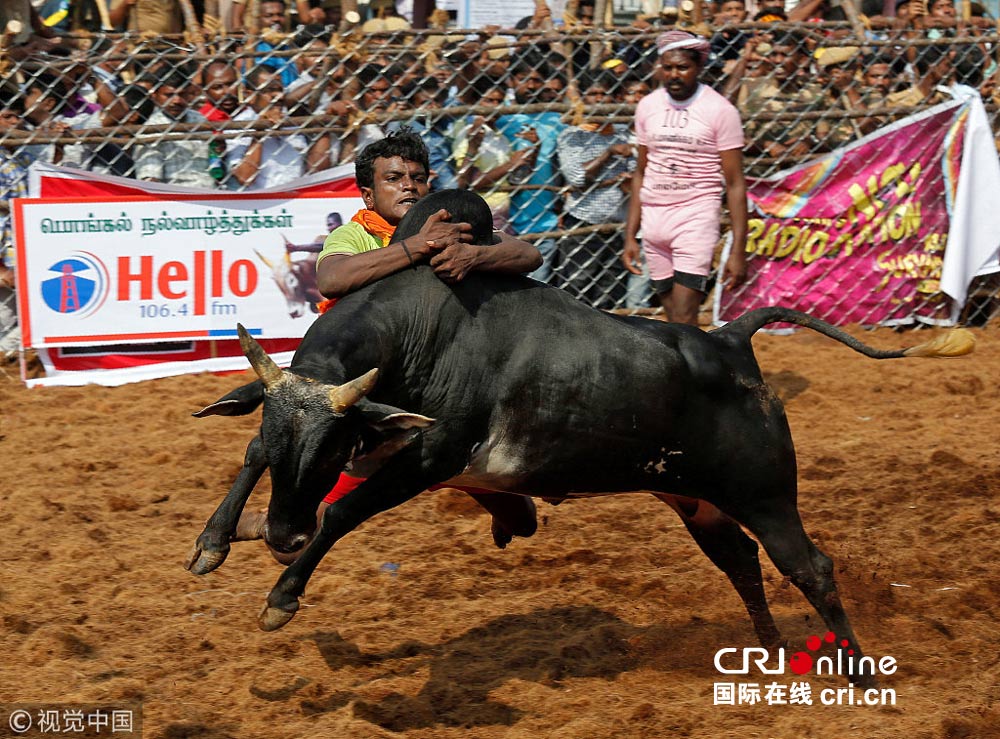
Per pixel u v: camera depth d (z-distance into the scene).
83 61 9.33
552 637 5.41
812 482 7.64
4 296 9.81
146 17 10.52
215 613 5.64
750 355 4.77
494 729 4.51
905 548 6.52
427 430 4.32
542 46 10.29
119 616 5.59
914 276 10.96
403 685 4.87
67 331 9.37
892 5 12.50
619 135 10.28
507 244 4.47
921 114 10.73
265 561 6.32
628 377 4.47
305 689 4.77
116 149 9.71
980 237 10.91
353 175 9.74
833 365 10.07
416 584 6.02
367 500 4.28
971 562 6.28
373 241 4.77
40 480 7.49
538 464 4.50
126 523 6.85
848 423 8.81
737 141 8.56
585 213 10.31
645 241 8.91
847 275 10.85
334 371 4.03
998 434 8.52
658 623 5.59
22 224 9.24
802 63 10.77
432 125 9.90
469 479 4.52
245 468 4.24
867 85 10.96
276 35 9.58
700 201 8.63
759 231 10.63
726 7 11.11
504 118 10.03
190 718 4.56
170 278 9.49
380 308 4.29
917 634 5.41
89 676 4.94
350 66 9.74
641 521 7.00
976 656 5.15
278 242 9.64
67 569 6.11
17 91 9.35
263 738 4.42
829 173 10.67
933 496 7.32
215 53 9.59
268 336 9.72
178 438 8.28
